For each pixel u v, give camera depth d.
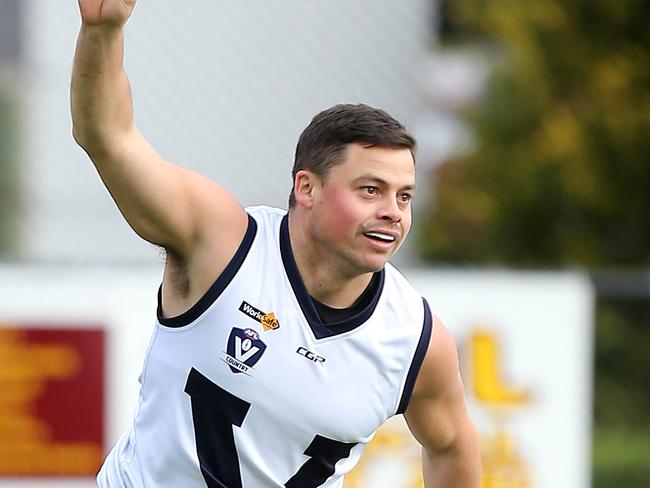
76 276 23.70
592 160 36.47
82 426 23.72
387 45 37.62
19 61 35.31
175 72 35.50
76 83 11.35
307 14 36.88
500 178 37.28
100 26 11.12
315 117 12.48
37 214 33.50
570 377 24.53
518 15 36.75
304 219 12.44
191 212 12.16
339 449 13.12
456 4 39.66
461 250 37.91
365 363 12.80
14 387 23.62
